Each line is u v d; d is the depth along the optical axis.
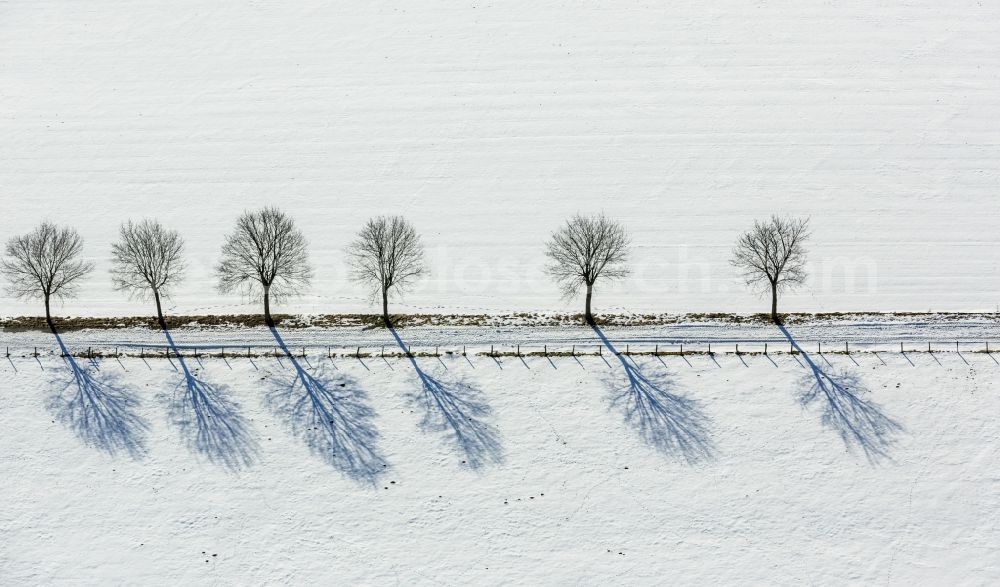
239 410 59.72
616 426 58.44
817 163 89.88
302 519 53.28
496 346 66.62
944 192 86.00
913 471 55.00
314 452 57.00
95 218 85.81
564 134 94.94
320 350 65.81
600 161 91.56
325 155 93.81
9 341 67.44
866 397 59.69
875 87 99.06
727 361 63.47
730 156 91.31
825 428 57.75
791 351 64.56
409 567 50.88
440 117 97.94
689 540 51.97
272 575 50.50
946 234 81.62
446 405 60.03
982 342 65.94
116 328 69.81
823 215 84.12
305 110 100.00
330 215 86.19
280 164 92.81
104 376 62.44
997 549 50.88
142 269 70.50
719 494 54.28
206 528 52.75
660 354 64.44
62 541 52.00
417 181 90.12
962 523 52.19
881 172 88.56
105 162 93.38
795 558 50.94
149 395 60.78
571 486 54.94
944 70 100.81
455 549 51.75
